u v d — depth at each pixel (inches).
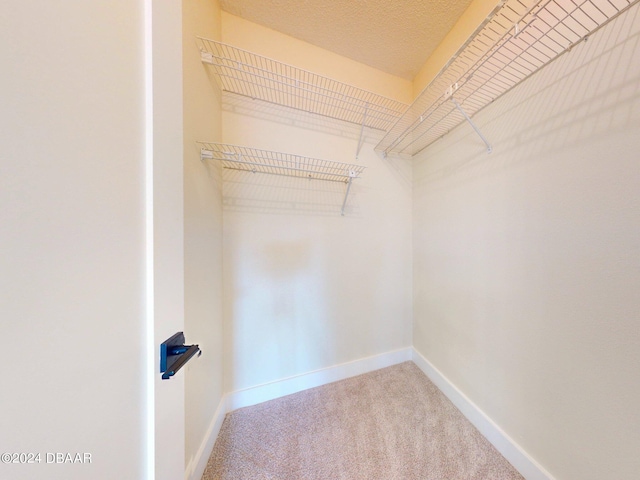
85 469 11.7
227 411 48.5
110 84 13.6
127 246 14.9
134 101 15.5
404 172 67.0
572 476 29.3
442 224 55.7
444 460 38.4
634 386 23.7
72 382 11.2
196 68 35.2
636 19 22.9
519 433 36.6
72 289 11.4
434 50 56.3
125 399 14.4
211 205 40.8
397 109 63.9
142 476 15.6
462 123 49.1
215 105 43.5
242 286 49.8
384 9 46.6
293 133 53.4
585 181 27.5
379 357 65.3
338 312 60.1
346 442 41.9
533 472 33.9
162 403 17.4
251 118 49.9
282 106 52.3
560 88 30.1
